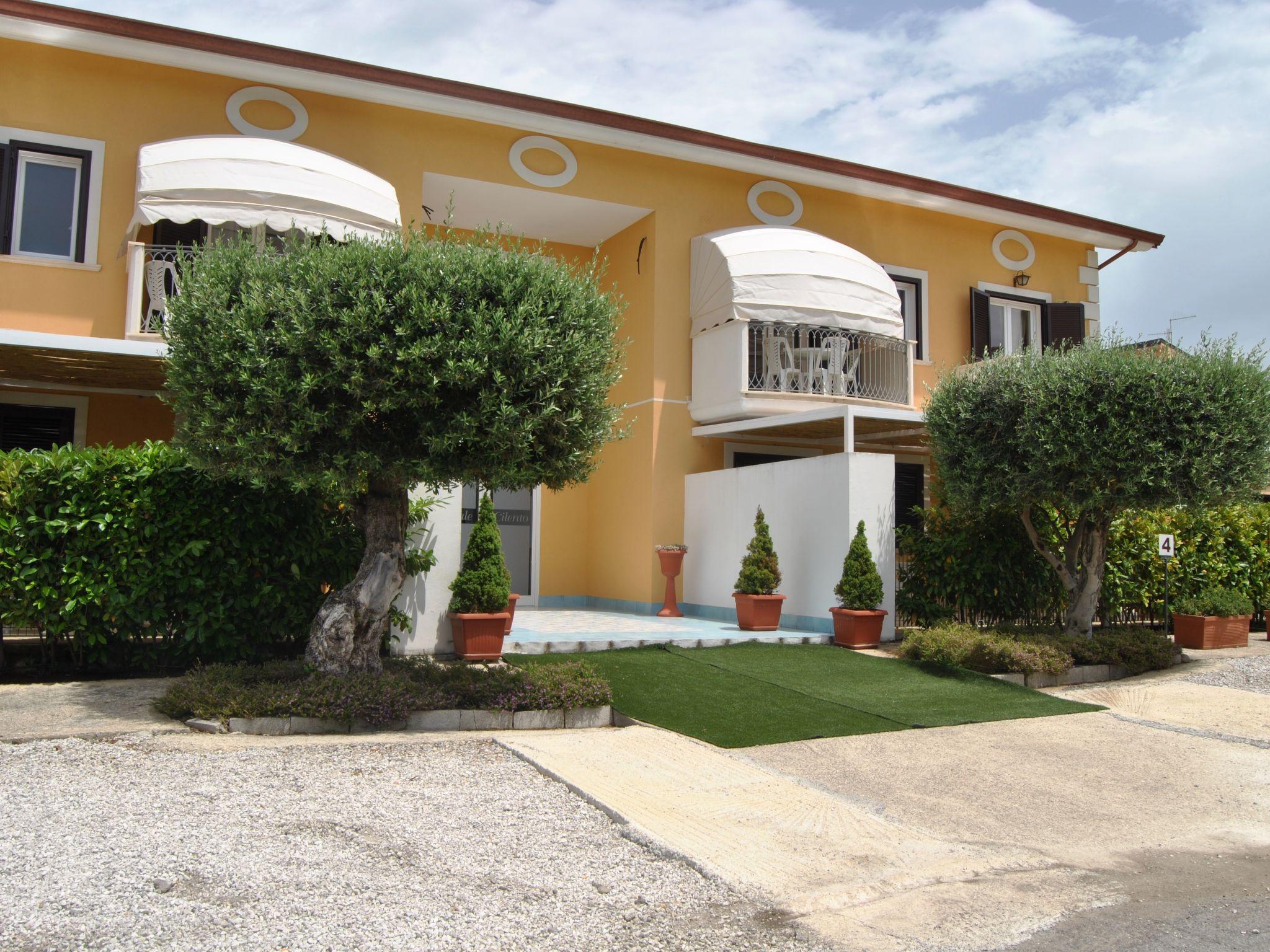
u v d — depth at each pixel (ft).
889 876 15.81
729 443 52.19
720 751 24.66
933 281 57.67
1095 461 35.14
